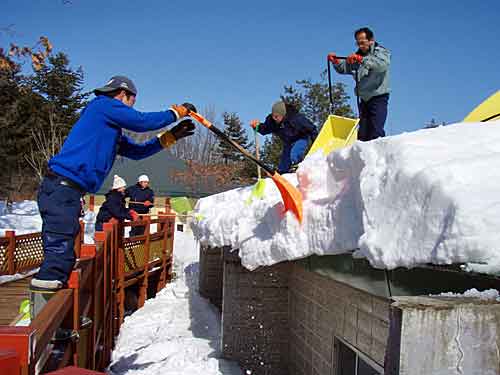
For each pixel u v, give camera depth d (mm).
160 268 9883
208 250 8867
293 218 2854
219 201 5184
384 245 1817
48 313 1901
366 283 2400
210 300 8711
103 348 4664
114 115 2945
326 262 3086
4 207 17922
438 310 1280
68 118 27984
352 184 2342
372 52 4906
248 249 3357
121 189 7906
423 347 1269
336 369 3688
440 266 1655
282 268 5141
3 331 1338
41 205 2771
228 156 36000
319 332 4105
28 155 25562
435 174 1674
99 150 2924
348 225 2262
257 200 3646
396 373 1277
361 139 5176
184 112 3244
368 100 5016
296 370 4746
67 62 29094
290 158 5871
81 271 2881
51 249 2711
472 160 1737
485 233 1421
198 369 4633
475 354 1291
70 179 2799
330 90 5809
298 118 5867
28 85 24047
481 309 1302
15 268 6535
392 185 1885
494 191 1549
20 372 1292
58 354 2516
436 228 1572
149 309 8195
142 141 3447
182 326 6941
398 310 1296
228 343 5086
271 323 5121
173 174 29094
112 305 5785
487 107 3879
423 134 2195
